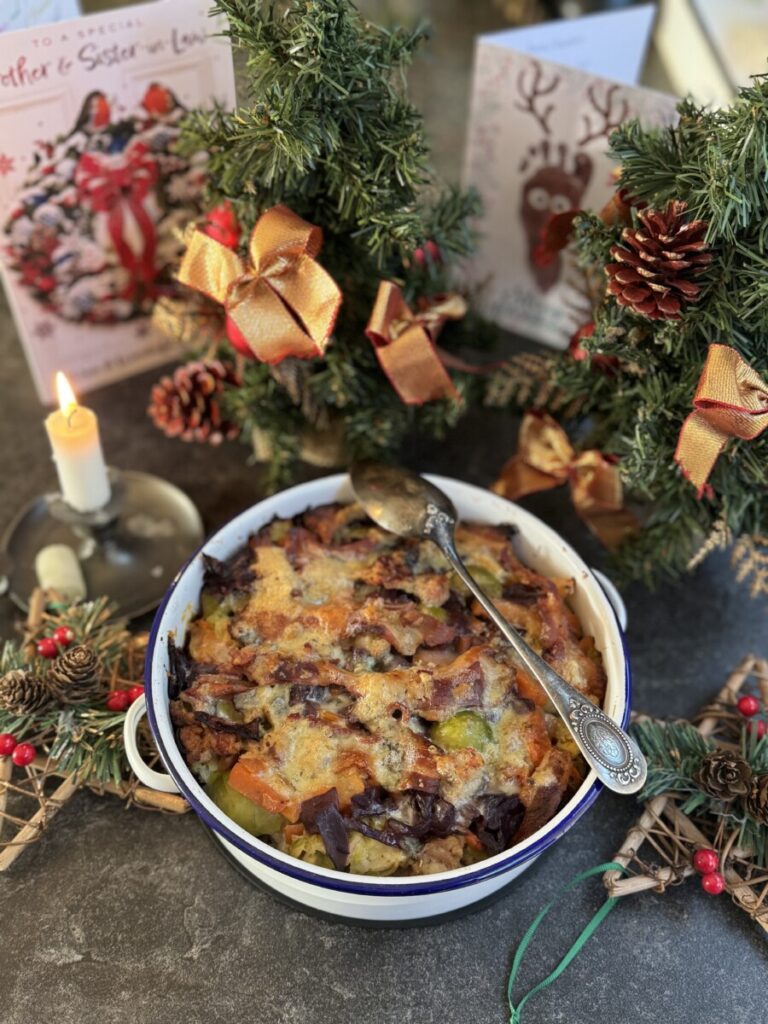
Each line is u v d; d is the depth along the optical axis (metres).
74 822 0.43
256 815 0.37
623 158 0.41
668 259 0.38
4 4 0.46
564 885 0.42
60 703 0.43
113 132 0.50
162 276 0.58
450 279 0.53
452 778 0.37
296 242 0.41
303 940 0.40
